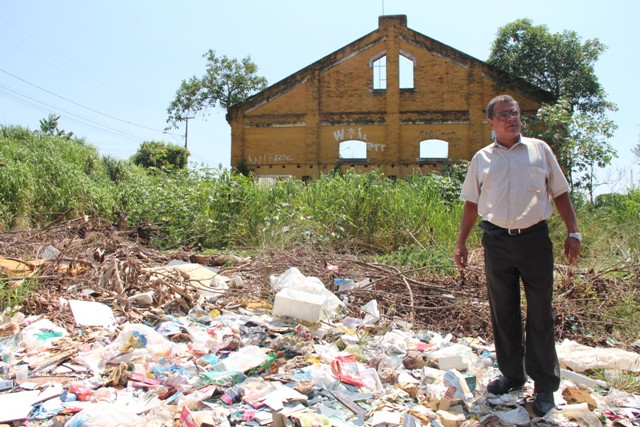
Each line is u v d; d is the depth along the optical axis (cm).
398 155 2112
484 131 2078
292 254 673
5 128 1695
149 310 417
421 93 2120
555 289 513
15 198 1067
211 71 2680
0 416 236
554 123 1531
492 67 2056
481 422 263
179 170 1163
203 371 306
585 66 1967
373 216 954
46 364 301
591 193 1240
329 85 2169
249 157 2194
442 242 858
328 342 382
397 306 489
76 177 1230
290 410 260
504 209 279
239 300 482
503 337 297
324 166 2156
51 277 469
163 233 971
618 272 574
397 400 285
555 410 273
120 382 285
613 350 358
